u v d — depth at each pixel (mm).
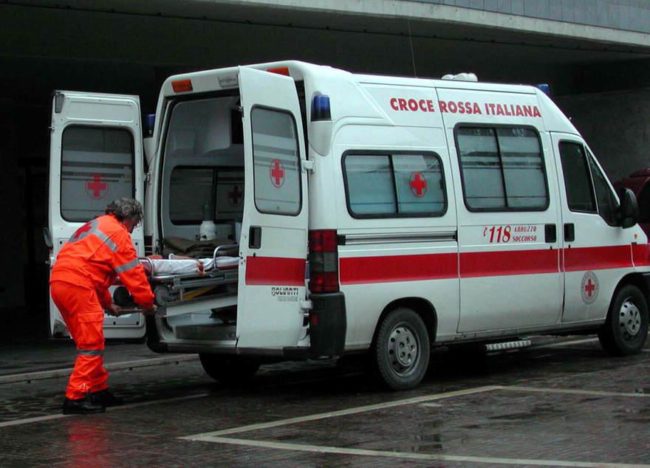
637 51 21703
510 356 13180
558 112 12039
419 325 10453
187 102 10664
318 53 19031
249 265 9320
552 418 8672
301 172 9766
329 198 9734
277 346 9609
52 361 13805
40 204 23906
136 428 8773
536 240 11430
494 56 21203
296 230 9680
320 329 9625
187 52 17922
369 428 8477
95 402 9789
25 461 7594
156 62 17984
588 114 24297
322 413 9258
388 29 17453
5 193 22750
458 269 10695
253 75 9461
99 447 8023
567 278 11719
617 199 12469
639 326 12734
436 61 21266
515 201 11289
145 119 11391
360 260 9906
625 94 23531
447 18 16953
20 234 23094
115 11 15195
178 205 11023
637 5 20500
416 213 10375
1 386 11969
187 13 15453
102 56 17250
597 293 12086
